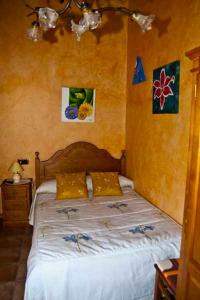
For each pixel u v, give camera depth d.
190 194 1.22
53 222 2.26
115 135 3.73
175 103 2.30
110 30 3.52
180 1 2.19
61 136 3.54
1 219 3.48
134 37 3.29
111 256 1.77
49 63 3.39
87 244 1.86
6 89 3.33
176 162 2.33
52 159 3.48
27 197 3.26
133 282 1.80
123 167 3.72
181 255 1.31
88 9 1.77
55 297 1.66
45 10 1.77
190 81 2.08
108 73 3.60
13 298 1.98
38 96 3.42
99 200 2.91
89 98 3.56
